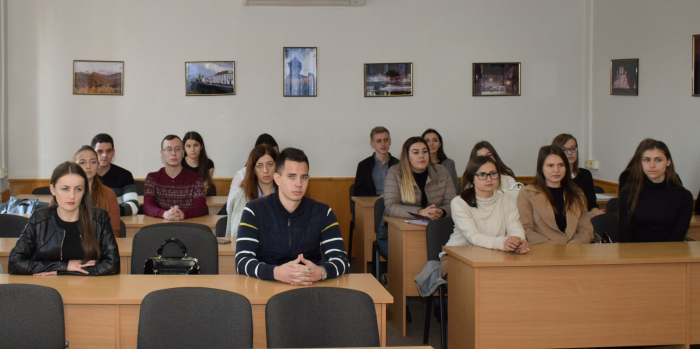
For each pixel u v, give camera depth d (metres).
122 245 3.25
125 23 6.09
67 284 2.41
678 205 3.50
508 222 3.29
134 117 6.17
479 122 6.39
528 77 6.39
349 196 6.33
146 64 6.14
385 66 6.29
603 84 6.07
